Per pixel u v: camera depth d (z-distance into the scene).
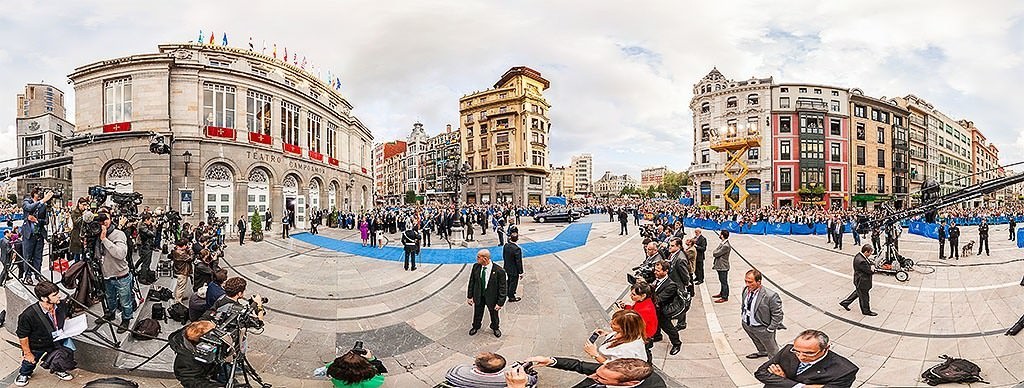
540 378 5.92
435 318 8.59
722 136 26.05
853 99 45.84
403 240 13.05
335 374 5.01
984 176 75.88
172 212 14.84
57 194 8.32
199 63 21.84
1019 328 6.59
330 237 22.27
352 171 35.69
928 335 7.03
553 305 9.25
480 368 3.96
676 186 100.38
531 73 59.41
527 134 57.84
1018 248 16.97
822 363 3.78
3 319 6.59
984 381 5.45
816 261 13.91
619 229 25.66
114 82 22.08
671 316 6.58
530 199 58.34
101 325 6.07
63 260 8.20
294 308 9.12
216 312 5.59
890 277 10.91
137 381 5.43
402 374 6.26
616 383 2.92
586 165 189.88
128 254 7.81
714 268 9.54
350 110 37.53
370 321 8.42
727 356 6.64
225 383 4.75
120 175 21.61
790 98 44.00
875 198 45.78
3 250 8.00
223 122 22.56
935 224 21.88
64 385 5.12
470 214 24.50
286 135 25.83
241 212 22.61
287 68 30.97
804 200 42.81
